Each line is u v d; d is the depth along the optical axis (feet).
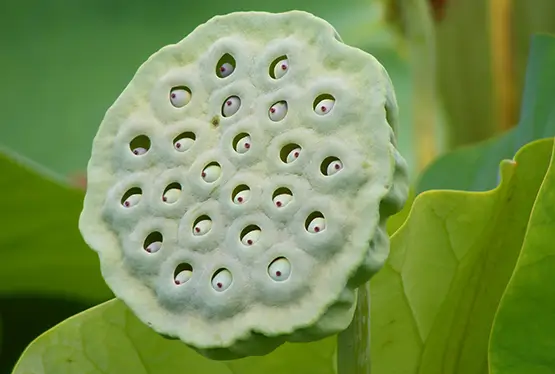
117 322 2.02
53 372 2.03
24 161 2.68
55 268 2.87
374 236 1.68
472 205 1.99
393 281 2.00
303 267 1.68
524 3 2.96
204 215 1.73
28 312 2.94
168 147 1.77
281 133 1.72
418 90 2.93
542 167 1.98
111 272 1.77
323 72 1.73
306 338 1.69
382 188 1.68
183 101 1.78
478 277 2.02
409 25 2.90
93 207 1.80
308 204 1.69
